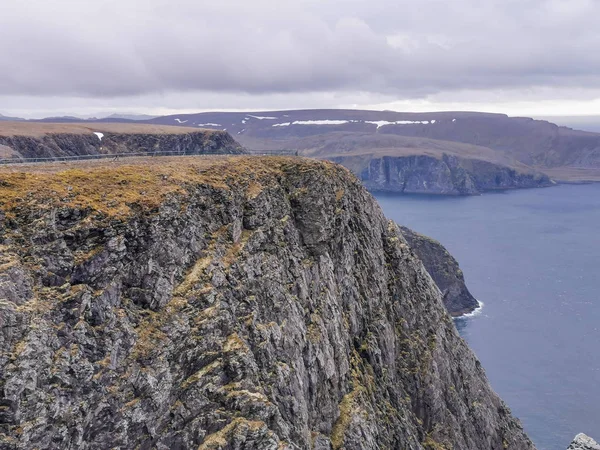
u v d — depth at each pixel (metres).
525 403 145.62
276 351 61.41
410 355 94.12
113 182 55.50
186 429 50.19
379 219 105.62
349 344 80.38
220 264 59.56
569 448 99.25
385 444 75.94
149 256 52.47
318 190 80.69
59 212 48.00
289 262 71.81
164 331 51.12
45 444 40.31
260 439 51.78
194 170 67.44
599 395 149.88
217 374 53.34
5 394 38.88
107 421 45.03
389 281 99.56
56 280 45.31
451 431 91.94
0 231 44.53
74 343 44.38
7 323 40.56
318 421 67.69
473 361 109.88
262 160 82.19
